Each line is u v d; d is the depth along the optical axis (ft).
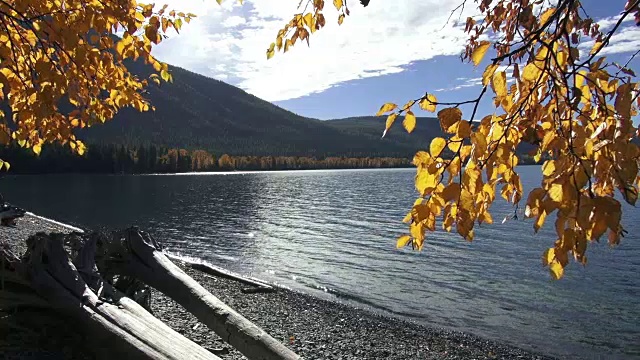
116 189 267.18
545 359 36.58
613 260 77.46
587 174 5.49
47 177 377.71
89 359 15.17
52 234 17.56
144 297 20.77
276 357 15.44
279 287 54.85
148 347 14.34
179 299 18.30
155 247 20.72
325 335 33.71
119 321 15.51
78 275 17.03
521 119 6.46
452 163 6.58
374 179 438.81
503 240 99.91
